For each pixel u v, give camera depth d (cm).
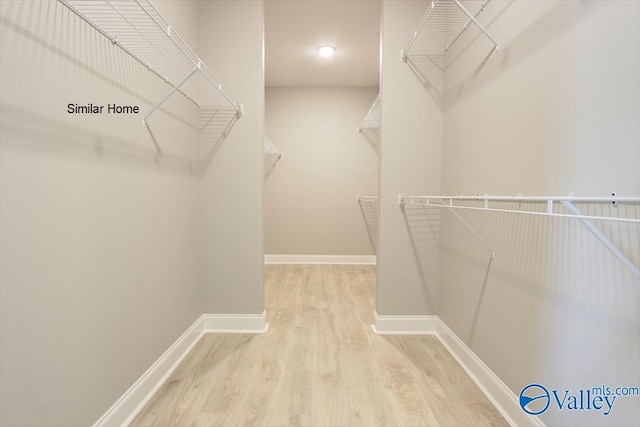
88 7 112
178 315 191
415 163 224
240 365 186
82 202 111
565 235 108
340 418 142
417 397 157
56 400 101
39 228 94
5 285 84
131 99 141
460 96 191
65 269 104
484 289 163
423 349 207
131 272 142
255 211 229
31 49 90
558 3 110
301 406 150
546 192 116
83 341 113
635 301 84
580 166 101
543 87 117
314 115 456
